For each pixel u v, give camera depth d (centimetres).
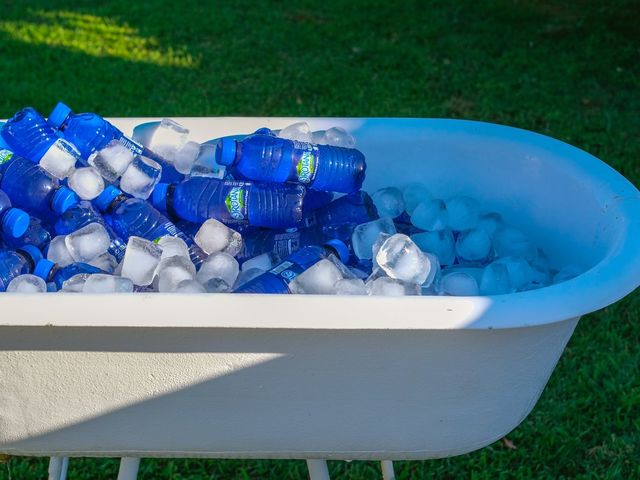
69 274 97
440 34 303
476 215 113
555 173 110
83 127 111
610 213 100
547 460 141
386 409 88
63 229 104
